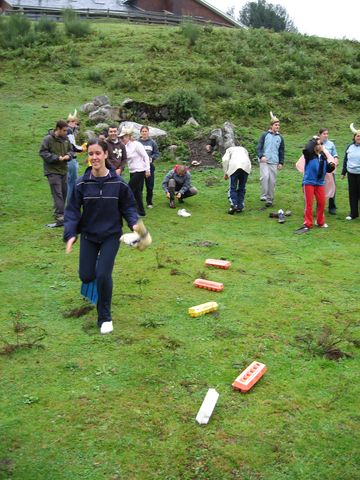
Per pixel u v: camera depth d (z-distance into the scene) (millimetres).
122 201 4820
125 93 19781
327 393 4008
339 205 11000
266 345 4730
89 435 3480
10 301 5668
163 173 13031
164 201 10969
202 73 21703
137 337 4809
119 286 6133
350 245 8164
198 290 6043
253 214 10094
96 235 4820
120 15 36281
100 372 4203
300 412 3766
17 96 19078
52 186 8875
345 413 3768
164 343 4699
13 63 22234
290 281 6438
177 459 3285
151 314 5332
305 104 20109
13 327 5000
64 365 4305
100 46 25219
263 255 7547
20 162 12852
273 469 3223
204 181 12539
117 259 7191
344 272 6855
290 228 9133
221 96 20109
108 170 4770
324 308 5602
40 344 4645
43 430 3518
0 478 3088
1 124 15641
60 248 7688
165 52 24344
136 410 3738
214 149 14570
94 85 20656
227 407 3799
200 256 7402
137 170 9391
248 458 3299
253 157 14516
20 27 26422
